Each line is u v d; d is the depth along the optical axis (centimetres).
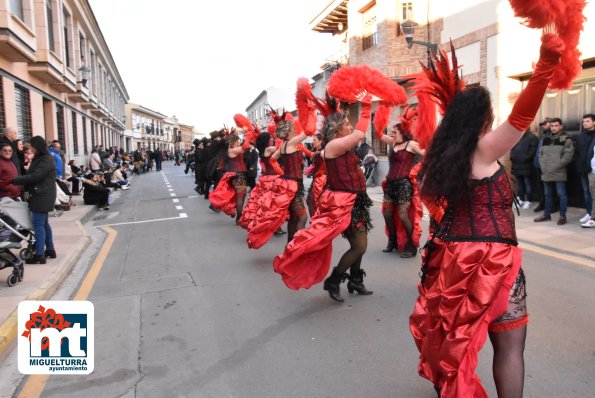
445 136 235
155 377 348
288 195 616
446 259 238
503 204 233
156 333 429
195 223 1048
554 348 365
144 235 935
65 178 1570
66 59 2250
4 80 1232
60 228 980
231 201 970
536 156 898
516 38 1069
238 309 482
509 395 229
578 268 575
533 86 199
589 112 930
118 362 374
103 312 488
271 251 736
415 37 1520
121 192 1942
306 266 459
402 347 381
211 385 334
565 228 793
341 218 436
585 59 898
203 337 416
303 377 339
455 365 226
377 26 1664
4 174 661
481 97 229
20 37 1165
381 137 661
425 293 260
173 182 2441
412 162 639
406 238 663
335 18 2239
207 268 650
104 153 2109
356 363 357
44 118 1797
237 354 380
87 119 2820
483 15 1180
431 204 255
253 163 1124
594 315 428
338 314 455
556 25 197
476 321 225
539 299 471
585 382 315
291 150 623
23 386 344
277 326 433
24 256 659
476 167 229
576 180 952
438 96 268
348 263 468
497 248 228
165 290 557
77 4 2270
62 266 649
